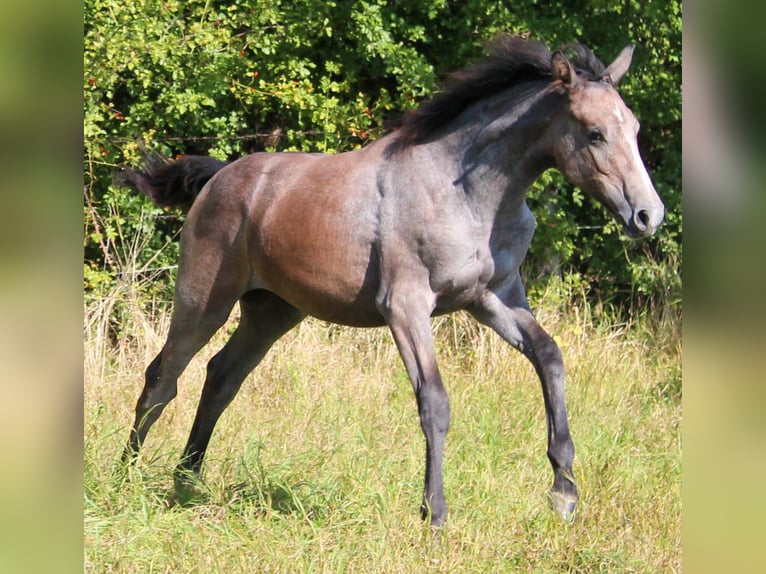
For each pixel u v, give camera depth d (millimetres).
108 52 13984
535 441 10266
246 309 9383
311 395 11469
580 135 7477
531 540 7293
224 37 14727
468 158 7871
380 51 14977
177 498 8422
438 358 13539
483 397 11523
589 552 7039
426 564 6930
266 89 15094
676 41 15664
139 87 14977
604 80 7711
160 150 15102
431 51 15898
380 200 8070
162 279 15273
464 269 7816
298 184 8555
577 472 8461
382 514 7691
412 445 9648
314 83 15789
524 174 7871
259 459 8797
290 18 15023
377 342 13492
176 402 11039
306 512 7969
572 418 11047
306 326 13289
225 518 7914
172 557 7059
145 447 9742
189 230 9203
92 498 7984
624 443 10250
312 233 8281
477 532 7398
